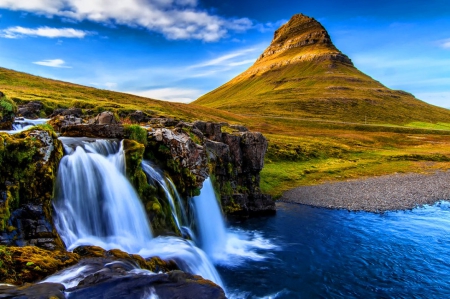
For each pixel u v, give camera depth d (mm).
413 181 55750
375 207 39500
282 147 81188
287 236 29266
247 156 37531
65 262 11602
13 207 12922
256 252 25234
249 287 19531
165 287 10516
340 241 27797
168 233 19031
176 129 25406
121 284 10305
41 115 48281
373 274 21422
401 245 26656
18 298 8578
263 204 37438
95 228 16250
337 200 43156
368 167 71750
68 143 18625
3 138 13312
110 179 17875
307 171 63594
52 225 13875
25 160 13875
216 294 10336
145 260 13688
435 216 35438
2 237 11719
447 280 20531
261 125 140375
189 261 16547
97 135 22453
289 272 21672
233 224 32969
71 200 15852
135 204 18484
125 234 17000
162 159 23344
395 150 102938
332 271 21875
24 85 88312
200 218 25578
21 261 10453
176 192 22328
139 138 22672
